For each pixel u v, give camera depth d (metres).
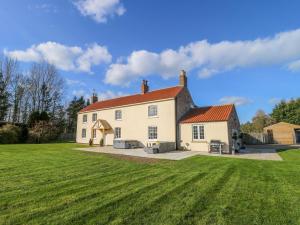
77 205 5.32
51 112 47.50
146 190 6.80
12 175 8.70
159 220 4.53
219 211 5.09
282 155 17.77
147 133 26.41
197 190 6.88
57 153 17.36
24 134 33.12
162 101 25.50
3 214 4.68
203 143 22.03
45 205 5.28
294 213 5.01
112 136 30.56
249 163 13.00
